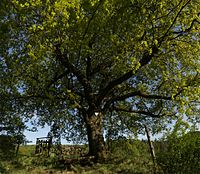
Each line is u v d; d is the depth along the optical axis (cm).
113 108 3130
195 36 2655
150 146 2117
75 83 3027
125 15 2423
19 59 2444
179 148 1825
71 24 2317
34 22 2383
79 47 2453
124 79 2675
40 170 2136
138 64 2319
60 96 2755
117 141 3288
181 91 2573
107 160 2545
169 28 2442
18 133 2878
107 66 2797
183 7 2391
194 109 2730
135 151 2734
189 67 2886
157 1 2412
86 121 2738
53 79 2838
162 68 2841
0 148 2503
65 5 2192
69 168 2262
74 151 3200
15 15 2470
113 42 2466
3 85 2711
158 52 2623
